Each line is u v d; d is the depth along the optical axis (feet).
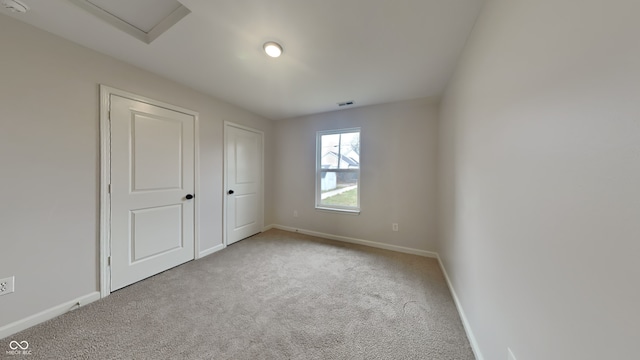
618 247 1.49
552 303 2.13
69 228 5.25
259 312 5.35
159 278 6.91
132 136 6.41
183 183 7.90
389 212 9.87
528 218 2.55
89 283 5.59
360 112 10.33
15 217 4.53
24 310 4.62
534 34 2.42
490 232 3.63
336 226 11.10
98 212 5.74
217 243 9.40
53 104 4.96
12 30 4.43
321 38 5.02
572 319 1.88
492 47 3.57
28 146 4.66
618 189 1.49
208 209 8.93
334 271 7.61
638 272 1.38
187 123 7.95
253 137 11.30
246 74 6.87
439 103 8.78
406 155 9.53
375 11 4.16
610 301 1.55
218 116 9.24
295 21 4.47
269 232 12.12
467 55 4.97
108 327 4.73
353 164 10.94
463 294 5.17
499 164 3.31
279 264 8.11
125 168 6.28
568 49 1.92
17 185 4.54
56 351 4.08
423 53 5.56
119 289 6.20
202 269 7.61
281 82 7.43
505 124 3.12
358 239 10.57
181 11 4.42
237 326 4.84
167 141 7.34
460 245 5.50
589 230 1.72
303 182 11.99
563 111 1.99
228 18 4.42
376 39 5.03
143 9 4.48
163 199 7.29
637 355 1.38
